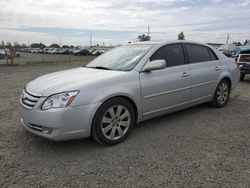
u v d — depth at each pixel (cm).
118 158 347
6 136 423
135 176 302
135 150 371
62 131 340
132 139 411
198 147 380
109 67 448
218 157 347
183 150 370
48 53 7144
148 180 294
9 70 1752
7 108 606
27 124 372
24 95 382
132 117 409
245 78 1159
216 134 432
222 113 553
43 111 340
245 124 482
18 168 321
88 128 359
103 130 375
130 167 323
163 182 289
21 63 2658
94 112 359
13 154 359
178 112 559
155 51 452
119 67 438
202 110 574
